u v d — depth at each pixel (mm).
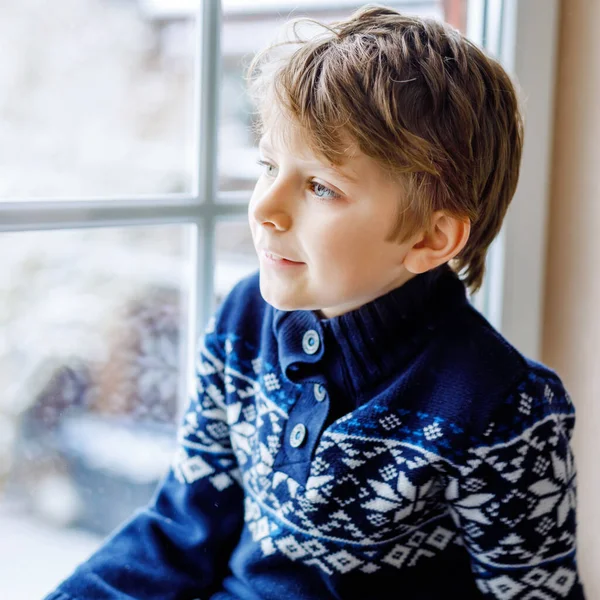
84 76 1154
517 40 952
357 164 648
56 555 1036
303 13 1032
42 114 1144
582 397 994
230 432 850
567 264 1004
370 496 750
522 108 958
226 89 989
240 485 868
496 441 722
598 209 953
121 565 797
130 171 1151
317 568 777
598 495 984
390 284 746
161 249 1068
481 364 737
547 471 737
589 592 1003
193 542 827
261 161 712
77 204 833
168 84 1110
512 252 995
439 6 1071
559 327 1022
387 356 749
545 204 1003
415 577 799
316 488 748
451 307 771
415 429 736
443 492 766
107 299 1098
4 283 1068
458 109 673
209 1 903
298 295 697
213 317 856
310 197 672
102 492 1095
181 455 866
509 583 764
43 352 1096
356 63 651
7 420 1070
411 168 652
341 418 749
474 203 708
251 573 796
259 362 820
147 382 1098
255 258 1020
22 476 1065
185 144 1082
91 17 1144
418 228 685
